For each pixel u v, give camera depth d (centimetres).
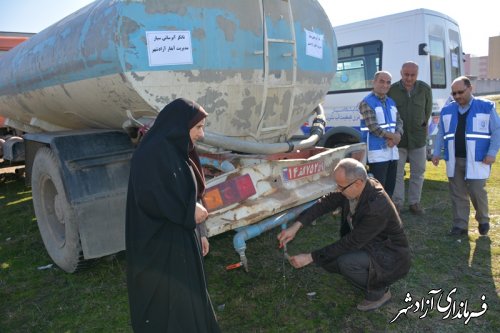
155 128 196
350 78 712
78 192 323
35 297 331
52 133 381
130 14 259
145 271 196
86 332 280
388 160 442
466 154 393
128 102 287
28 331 285
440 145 432
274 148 340
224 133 325
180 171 191
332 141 739
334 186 354
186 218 191
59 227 380
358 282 288
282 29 337
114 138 353
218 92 304
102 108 324
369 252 280
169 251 195
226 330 275
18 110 482
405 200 565
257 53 315
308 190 335
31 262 402
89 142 344
